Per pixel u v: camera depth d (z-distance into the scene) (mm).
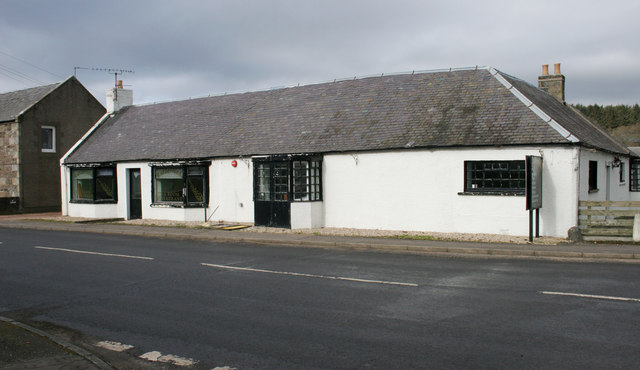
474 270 10617
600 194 17547
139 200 23609
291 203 18000
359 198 17672
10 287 9594
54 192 29578
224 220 20766
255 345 6082
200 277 10289
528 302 7809
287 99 22578
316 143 18672
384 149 17016
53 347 6020
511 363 5305
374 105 19453
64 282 9984
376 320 6996
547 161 14750
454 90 18375
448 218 16125
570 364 5242
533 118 15594
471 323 6762
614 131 74812
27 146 28219
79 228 19938
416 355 5602
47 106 29188
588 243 13586
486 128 15977
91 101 31609
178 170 22031
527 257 12258
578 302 7766
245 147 20375
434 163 16312
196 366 5488
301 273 10547
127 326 7016
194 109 25328
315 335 6402
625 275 9867
